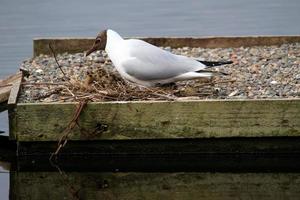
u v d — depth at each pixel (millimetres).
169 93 14031
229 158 13625
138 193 12859
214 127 13414
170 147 13602
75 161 13695
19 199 12625
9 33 20359
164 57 14164
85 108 13367
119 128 13445
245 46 17703
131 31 20172
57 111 13383
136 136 13469
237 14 21656
